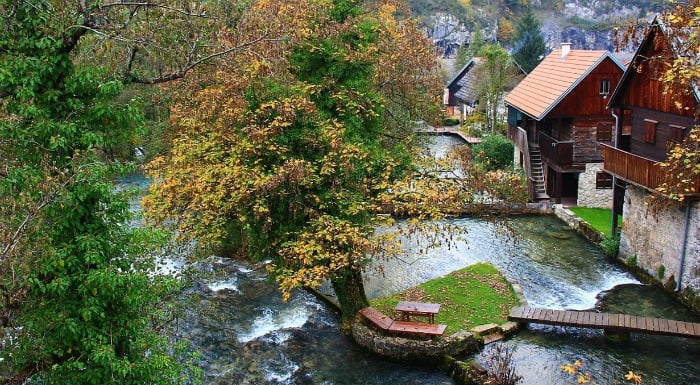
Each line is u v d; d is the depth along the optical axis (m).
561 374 14.30
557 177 28.41
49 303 9.69
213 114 16.14
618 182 22.42
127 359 9.89
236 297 19.59
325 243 15.07
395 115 23.80
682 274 18.38
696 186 17.09
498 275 20.27
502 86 46.50
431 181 16.48
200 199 14.72
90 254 9.66
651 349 15.45
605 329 16.11
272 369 15.22
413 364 15.23
